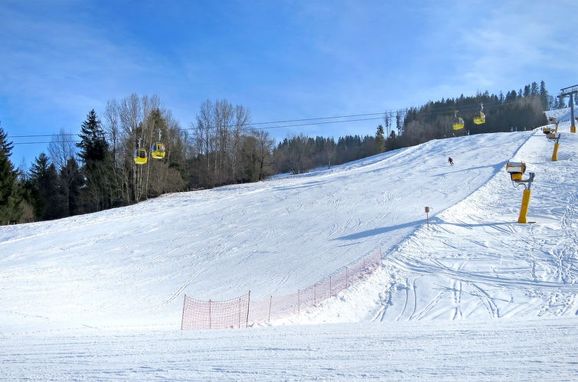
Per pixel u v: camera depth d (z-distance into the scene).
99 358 6.91
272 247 26.05
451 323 9.09
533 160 44.38
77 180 70.31
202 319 15.49
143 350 7.39
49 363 6.73
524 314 14.68
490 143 59.94
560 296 16.11
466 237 23.97
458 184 37.94
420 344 6.94
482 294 16.89
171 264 24.58
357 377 5.38
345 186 42.28
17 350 7.80
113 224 35.16
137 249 27.91
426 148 64.75
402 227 26.64
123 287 21.14
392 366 5.76
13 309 17.34
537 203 29.72
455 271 19.53
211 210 37.47
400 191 37.84
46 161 72.81
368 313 16.14
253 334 8.66
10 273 23.83
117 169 65.44
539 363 5.55
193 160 78.62
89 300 19.17
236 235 29.27
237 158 75.56
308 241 26.41
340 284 18.80
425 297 17.03
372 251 22.95
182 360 6.57
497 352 6.19
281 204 37.22
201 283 21.22
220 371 5.90
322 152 131.88
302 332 8.68
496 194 33.25
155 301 18.95
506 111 119.50
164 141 68.19
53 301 18.88
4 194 55.56
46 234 33.56
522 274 18.64
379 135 114.25
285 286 19.66
